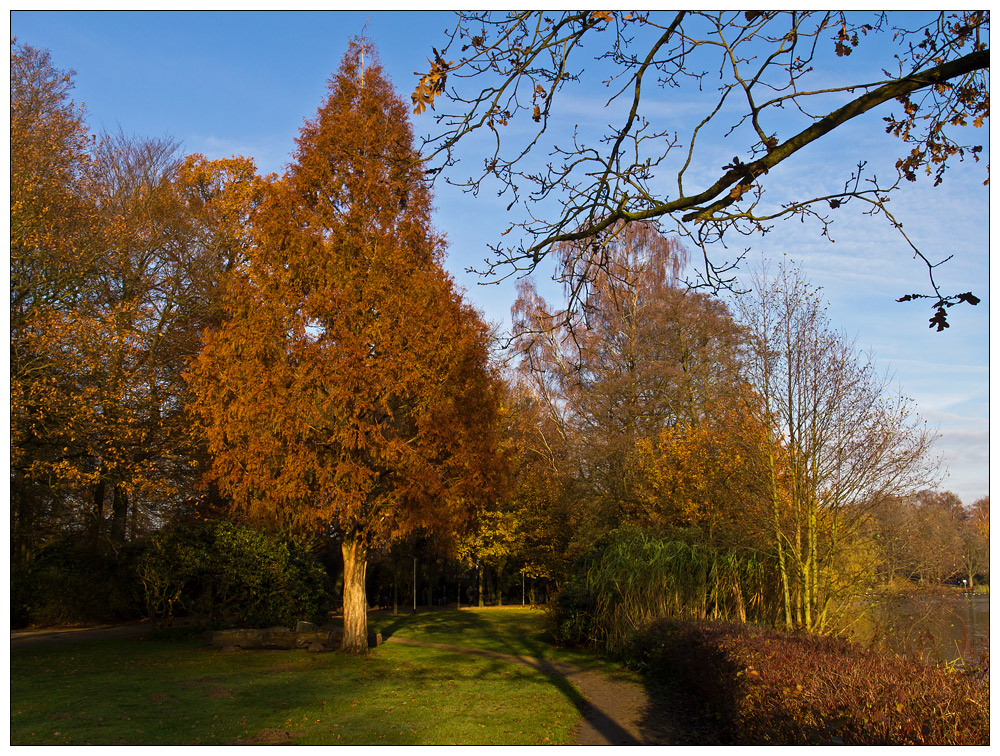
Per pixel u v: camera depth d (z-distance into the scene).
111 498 20.52
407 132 13.62
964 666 5.23
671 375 21.81
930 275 3.80
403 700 8.35
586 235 4.44
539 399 25.05
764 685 5.40
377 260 12.62
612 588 12.80
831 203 3.98
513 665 11.45
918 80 3.81
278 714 7.49
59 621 17.59
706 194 3.95
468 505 13.20
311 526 12.16
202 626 15.63
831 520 9.91
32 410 13.41
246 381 12.13
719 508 15.45
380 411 13.30
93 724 6.92
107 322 14.59
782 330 10.45
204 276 19.36
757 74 4.00
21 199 13.30
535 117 4.47
